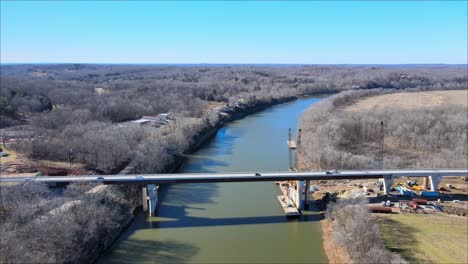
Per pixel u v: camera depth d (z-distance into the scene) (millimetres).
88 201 68625
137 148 104688
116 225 69438
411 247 58438
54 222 59344
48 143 102500
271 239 67750
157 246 65250
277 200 86000
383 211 72562
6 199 67562
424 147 118812
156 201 81562
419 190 84875
